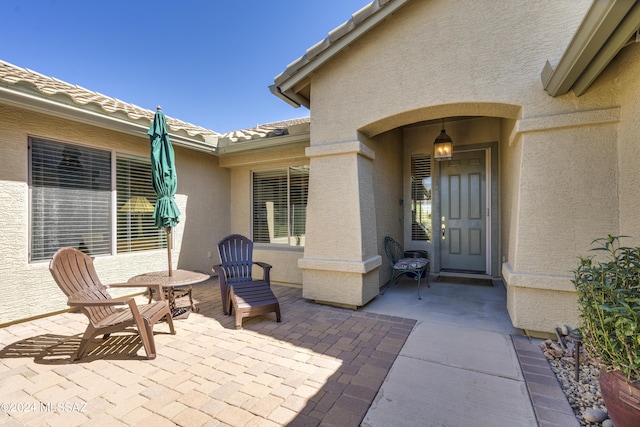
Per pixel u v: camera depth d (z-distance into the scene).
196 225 6.86
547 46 3.56
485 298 5.30
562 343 3.23
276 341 3.65
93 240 5.12
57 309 4.63
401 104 4.35
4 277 4.11
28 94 3.89
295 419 2.27
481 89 3.86
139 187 5.84
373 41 4.57
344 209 4.85
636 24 2.22
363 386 2.69
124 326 3.23
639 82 2.84
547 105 3.54
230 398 2.53
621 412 1.90
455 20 4.02
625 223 3.12
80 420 2.26
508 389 2.61
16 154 4.22
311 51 4.69
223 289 4.71
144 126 5.32
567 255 3.45
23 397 2.54
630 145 3.02
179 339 3.73
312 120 5.10
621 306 1.93
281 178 6.98
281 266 6.71
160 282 4.11
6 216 4.12
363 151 4.83
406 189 7.46
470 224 6.97
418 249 7.34
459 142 6.94
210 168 7.20
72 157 4.88
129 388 2.68
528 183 3.63
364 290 4.81
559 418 2.24
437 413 2.33
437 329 3.96
